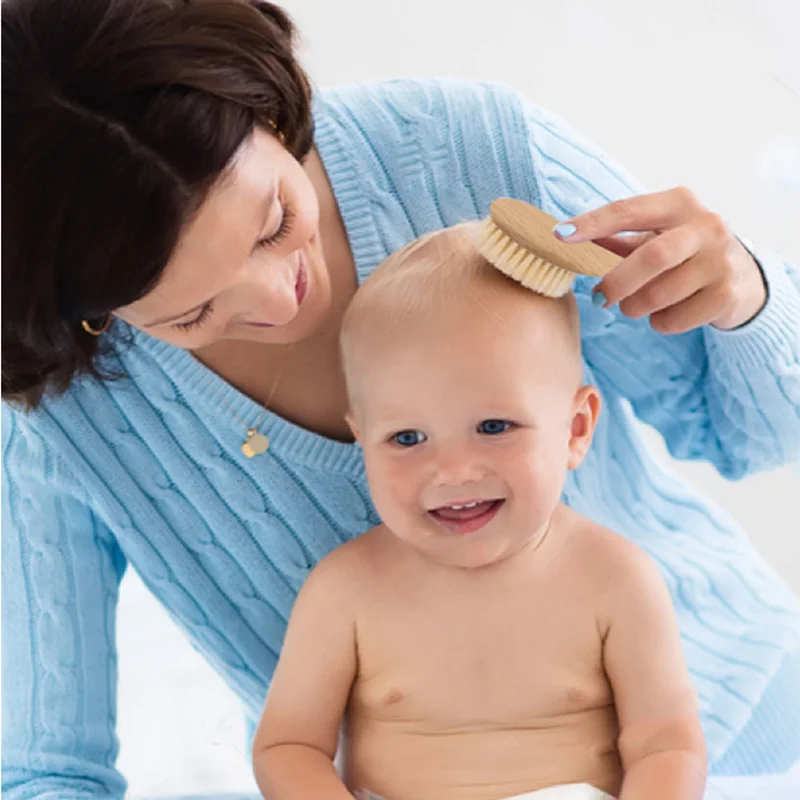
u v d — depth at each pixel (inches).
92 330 43.2
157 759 58.4
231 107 35.4
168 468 50.5
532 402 43.4
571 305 46.1
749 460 52.8
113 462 50.1
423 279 44.5
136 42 34.3
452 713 46.0
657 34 62.7
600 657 46.6
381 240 49.6
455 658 46.1
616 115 63.6
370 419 44.9
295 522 51.1
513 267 42.3
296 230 38.9
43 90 34.0
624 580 46.4
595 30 63.2
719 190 62.8
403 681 46.3
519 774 45.2
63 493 50.4
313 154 49.1
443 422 43.4
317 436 49.7
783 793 47.8
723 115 62.5
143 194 33.9
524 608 46.4
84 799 47.6
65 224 34.8
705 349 50.9
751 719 52.5
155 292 36.8
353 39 62.9
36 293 36.8
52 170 34.1
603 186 51.2
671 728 44.9
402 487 44.0
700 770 43.9
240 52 36.4
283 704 47.4
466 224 47.2
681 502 56.4
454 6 62.7
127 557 52.4
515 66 63.4
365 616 47.1
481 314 43.4
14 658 50.2
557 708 46.1
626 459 54.5
